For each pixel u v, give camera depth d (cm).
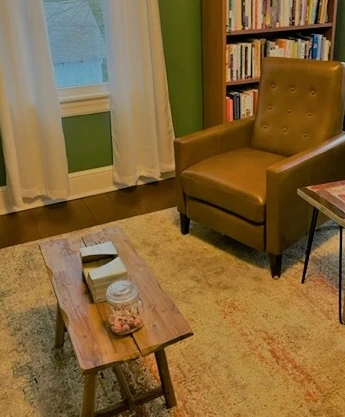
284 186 218
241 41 333
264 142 281
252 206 229
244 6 311
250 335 201
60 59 315
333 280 232
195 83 353
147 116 333
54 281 166
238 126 283
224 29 311
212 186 246
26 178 314
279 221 223
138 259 176
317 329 202
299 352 191
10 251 274
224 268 247
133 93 327
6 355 198
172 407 169
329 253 253
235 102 334
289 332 201
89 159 338
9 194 315
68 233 293
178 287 234
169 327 143
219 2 307
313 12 333
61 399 176
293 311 213
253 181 239
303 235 242
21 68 289
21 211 323
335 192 203
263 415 165
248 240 241
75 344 140
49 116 301
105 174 345
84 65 322
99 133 335
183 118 360
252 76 334
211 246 268
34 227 303
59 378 185
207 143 271
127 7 303
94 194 344
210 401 171
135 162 341
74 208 325
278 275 237
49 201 331
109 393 176
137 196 337
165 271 247
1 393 180
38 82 294
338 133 259
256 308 217
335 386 175
